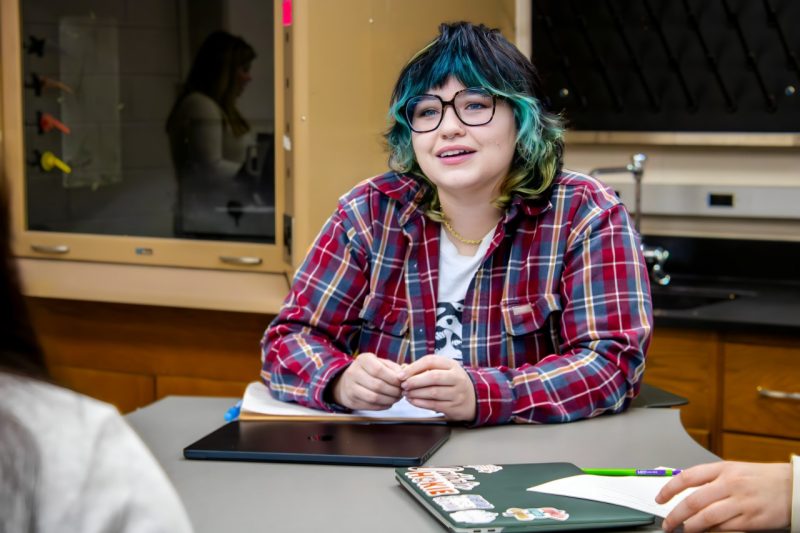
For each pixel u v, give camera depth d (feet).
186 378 8.58
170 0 8.46
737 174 9.39
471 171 5.16
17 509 1.84
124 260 8.69
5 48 8.86
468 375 4.83
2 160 2.01
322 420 4.89
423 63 5.25
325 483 3.94
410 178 5.61
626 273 5.21
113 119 8.74
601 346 5.10
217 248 8.34
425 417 4.91
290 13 7.34
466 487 3.72
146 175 8.67
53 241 8.88
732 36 9.13
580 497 3.61
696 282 9.30
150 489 2.02
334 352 5.27
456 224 5.45
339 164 7.63
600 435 4.69
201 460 4.27
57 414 1.97
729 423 7.82
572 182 5.45
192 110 8.47
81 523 1.91
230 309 8.07
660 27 9.30
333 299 5.55
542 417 4.87
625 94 9.50
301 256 7.47
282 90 7.86
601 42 9.48
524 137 5.25
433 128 5.21
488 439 4.62
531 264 5.35
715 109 9.25
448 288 5.46
